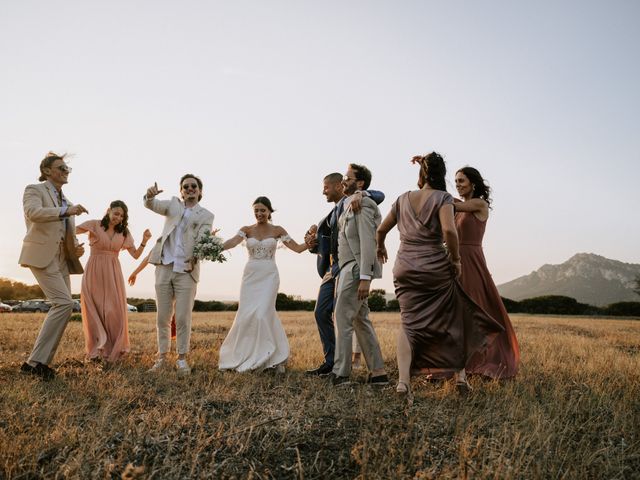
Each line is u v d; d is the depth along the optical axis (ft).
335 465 9.82
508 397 14.47
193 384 16.38
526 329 47.57
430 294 14.37
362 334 17.02
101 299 20.85
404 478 9.20
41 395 13.89
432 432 11.71
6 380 15.47
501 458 9.64
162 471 9.18
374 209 16.60
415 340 14.47
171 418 11.85
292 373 19.13
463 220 17.15
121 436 10.70
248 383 16.38
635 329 52.80
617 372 18.94
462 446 10.34
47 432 10.46
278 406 13.58
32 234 17.19
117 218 21.39
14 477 8.71
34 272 17.34
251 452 10.23
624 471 10.00
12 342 27.25
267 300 20.04
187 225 19.81
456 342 14.28
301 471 8.93
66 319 17.43
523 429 11.66
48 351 16.94
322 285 19.35
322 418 12.46
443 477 9.15
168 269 19.43
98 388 14.57
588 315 132.77
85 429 11.05
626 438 11.71
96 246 21.27
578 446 11.12
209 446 10.43
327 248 19.34
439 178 14.76
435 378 14.83
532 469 9.36
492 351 16.60
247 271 20.68
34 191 17.43
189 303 19.26
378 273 16.80
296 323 49.52
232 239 21.08
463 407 13.55
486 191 17.70
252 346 19.58
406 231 14.76
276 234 21.40
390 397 14.58
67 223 18.45
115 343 20.56
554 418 12.72
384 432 11.32
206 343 28.60
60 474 8.82
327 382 16.83
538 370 19.44
